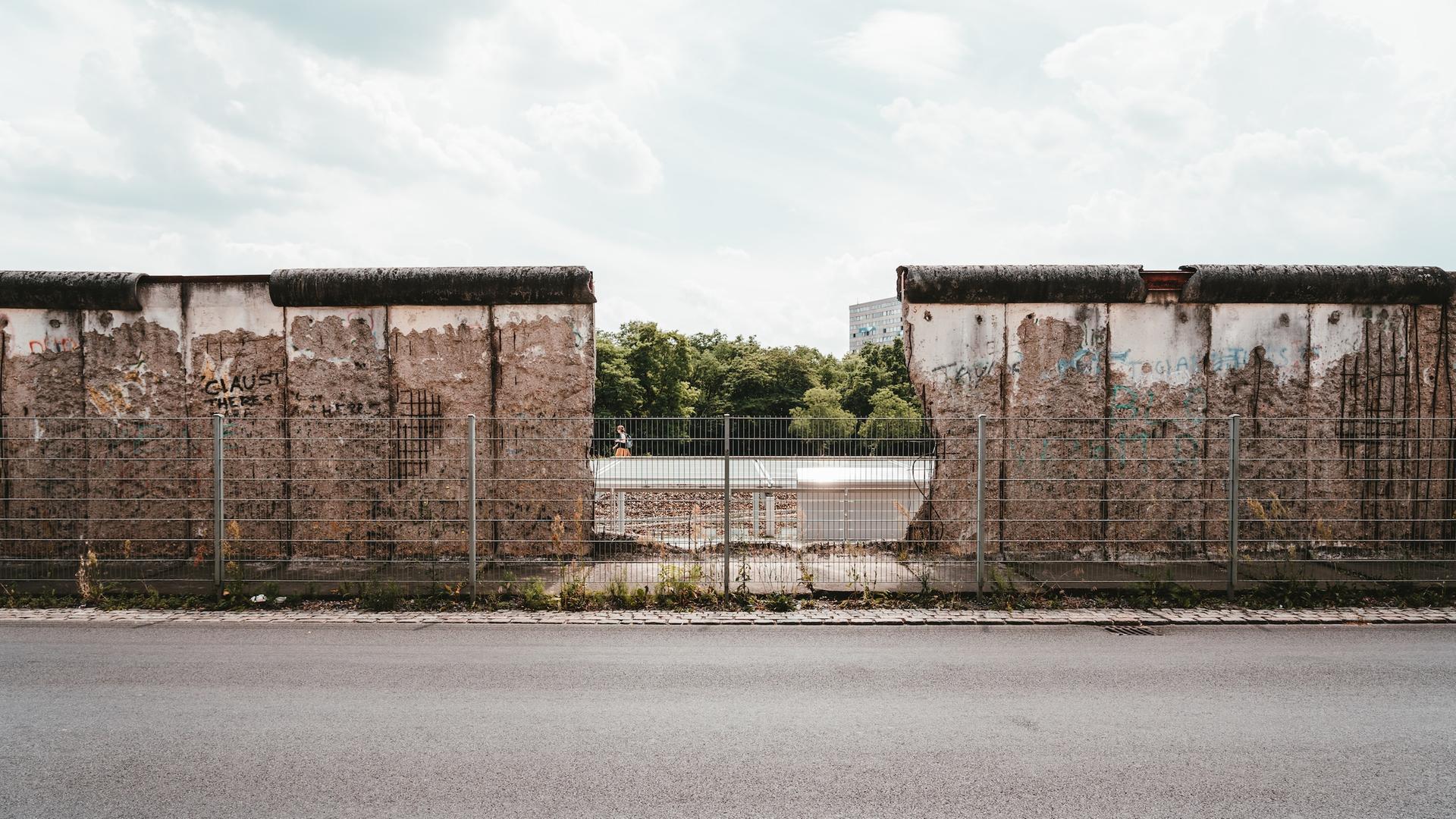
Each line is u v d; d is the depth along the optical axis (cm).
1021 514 1019
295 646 691
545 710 538
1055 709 541
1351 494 1020
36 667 627
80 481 1008
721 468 1005
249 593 851
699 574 872
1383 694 573
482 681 597
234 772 439
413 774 436
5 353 1017
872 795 412
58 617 784
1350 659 658
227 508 1003
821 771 442
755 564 930
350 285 998
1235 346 1023
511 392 1018
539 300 1008
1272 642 708
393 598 831
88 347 1018
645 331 7331
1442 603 842
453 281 999
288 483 1014
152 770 443
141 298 1016
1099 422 1022
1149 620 782
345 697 561
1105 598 853
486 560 959
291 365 1018
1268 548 1003
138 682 591
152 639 712
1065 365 1023
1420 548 1004
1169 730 506
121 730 500
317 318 1018
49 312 1016
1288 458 1020
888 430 999
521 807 398
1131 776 438
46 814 393
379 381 1021
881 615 797
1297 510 1017
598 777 434
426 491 1018
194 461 1016
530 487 1005
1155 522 1018
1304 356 1023
